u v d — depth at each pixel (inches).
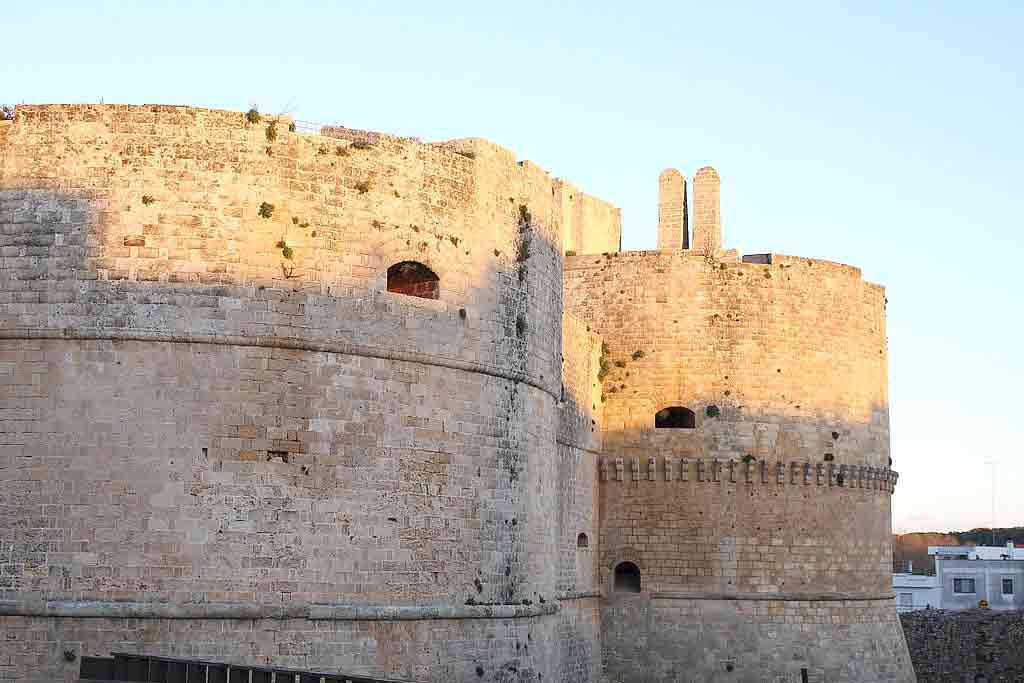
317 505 1291.8
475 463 1419.8
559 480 1860.2
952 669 2623.0
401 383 1359.5
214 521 1254.3
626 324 2106.3
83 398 1255.5
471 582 1397.6
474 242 1454.2
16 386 1261.1
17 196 1290.6
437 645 1349.7
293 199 1322.6
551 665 1562.5
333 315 1321.4
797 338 2118.6
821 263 2162.9
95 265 1272.1
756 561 2042.3
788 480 2073.1
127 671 1161.4
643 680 2005.4
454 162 1443.2
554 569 1620.3
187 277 1278.3
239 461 1268.5
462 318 1423.5
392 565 1327.5
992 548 4943.4
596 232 2330.2
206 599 1243.2
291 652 1261.1
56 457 1248.8
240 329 1282.0
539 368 1567.4
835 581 2094.0
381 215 1368.1
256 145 1315.2
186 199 1289.4
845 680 2064.5
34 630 1225.4
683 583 2032.5
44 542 1238.3
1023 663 2571.4
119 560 1236.5
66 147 1291.8
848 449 2142.0
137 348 1264.8
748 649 2014.0
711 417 2060.8
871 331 2223.2
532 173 1577.3
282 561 1270.9
